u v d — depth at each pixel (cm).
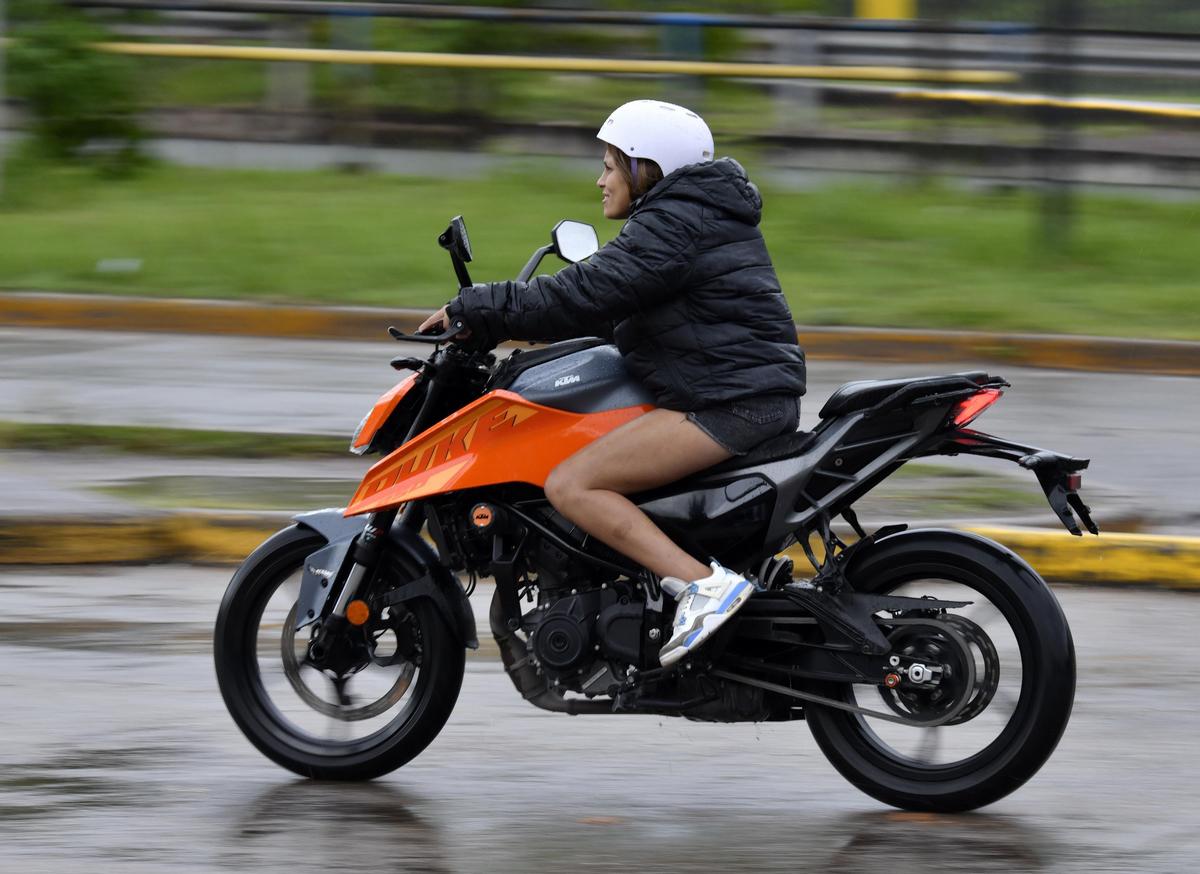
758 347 1678
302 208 5878
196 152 6788
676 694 1717
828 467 1694
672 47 6812
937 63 6544
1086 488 3114
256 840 1614
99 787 1750
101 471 3089
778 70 6556
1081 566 2633
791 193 6222
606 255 1659
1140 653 2283
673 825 1678
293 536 1817
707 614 1641
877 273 5178
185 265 5088
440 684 1769
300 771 1789
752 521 1686
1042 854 1608
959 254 5441
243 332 4644
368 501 1739
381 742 1778
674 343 1672
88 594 2480
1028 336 4462
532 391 1706
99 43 6669
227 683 1808
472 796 1756
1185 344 4400
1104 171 6550
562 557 1722
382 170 6694
